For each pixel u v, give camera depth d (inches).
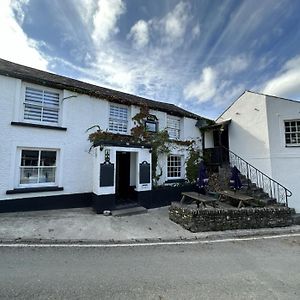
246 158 534.3
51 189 358.3
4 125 327.0
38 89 369.4
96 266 179.6
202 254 218.2
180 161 560.7
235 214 318.7
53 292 137.4
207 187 532.7
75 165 388.5
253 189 477.1
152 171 477.4
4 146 325.1
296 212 444.8
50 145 365.1
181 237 268.5
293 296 143.1
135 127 475.8
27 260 184.7
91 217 335.3
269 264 197.2
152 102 591.2
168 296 138.4
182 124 577.3
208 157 593.3
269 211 340.8
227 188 519.2
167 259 201.6
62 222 299.0
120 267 179.8
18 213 326.3
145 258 202.1
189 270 178.9
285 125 482.0
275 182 457.1
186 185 525.0
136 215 370.6
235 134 569.0
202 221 298.7
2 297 130.0
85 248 221.8
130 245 238.1
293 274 177.3
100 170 370.0
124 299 133.3
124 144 403.2
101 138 413.1
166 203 479.5
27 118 355.9
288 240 277.9
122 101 457.7
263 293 145.9
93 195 386.6
